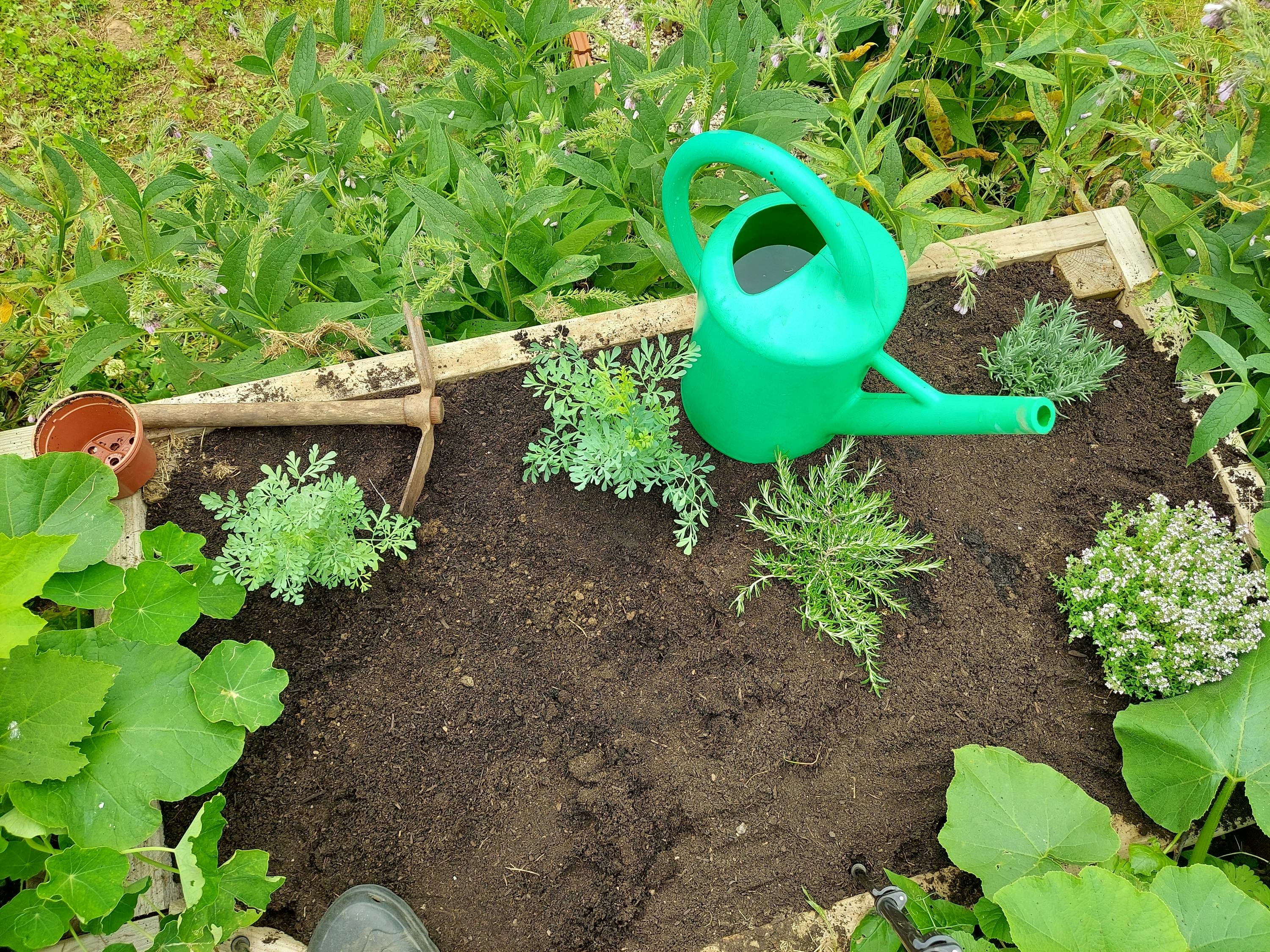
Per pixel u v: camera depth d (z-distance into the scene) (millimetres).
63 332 1291
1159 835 1108
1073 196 1435
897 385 968
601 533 1194
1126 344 1327
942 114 1468
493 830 1083
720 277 972
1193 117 1225
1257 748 1048
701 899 1067
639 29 1757
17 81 1752
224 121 1788
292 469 1104
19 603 878
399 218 1439
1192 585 1116
